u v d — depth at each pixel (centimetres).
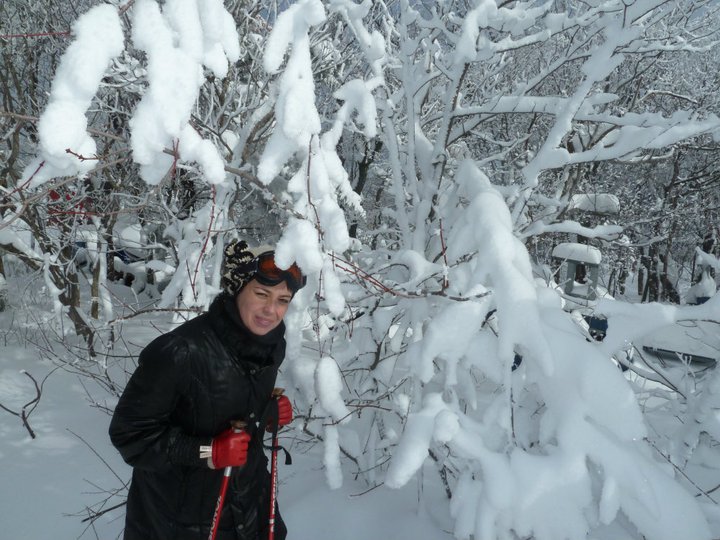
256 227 520
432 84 379
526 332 210
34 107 522
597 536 234
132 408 148
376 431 291
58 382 453
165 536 159
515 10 313
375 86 316
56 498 287
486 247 226
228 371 156
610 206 757
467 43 293
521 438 230
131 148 124
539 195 425
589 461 213
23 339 542
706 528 191
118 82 411
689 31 480
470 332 230
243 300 157
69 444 349
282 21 179
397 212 332
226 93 466
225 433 151
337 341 356
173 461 150
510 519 196
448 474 296
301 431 292
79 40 111
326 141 263
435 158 343
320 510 258
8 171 497
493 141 445
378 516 254
